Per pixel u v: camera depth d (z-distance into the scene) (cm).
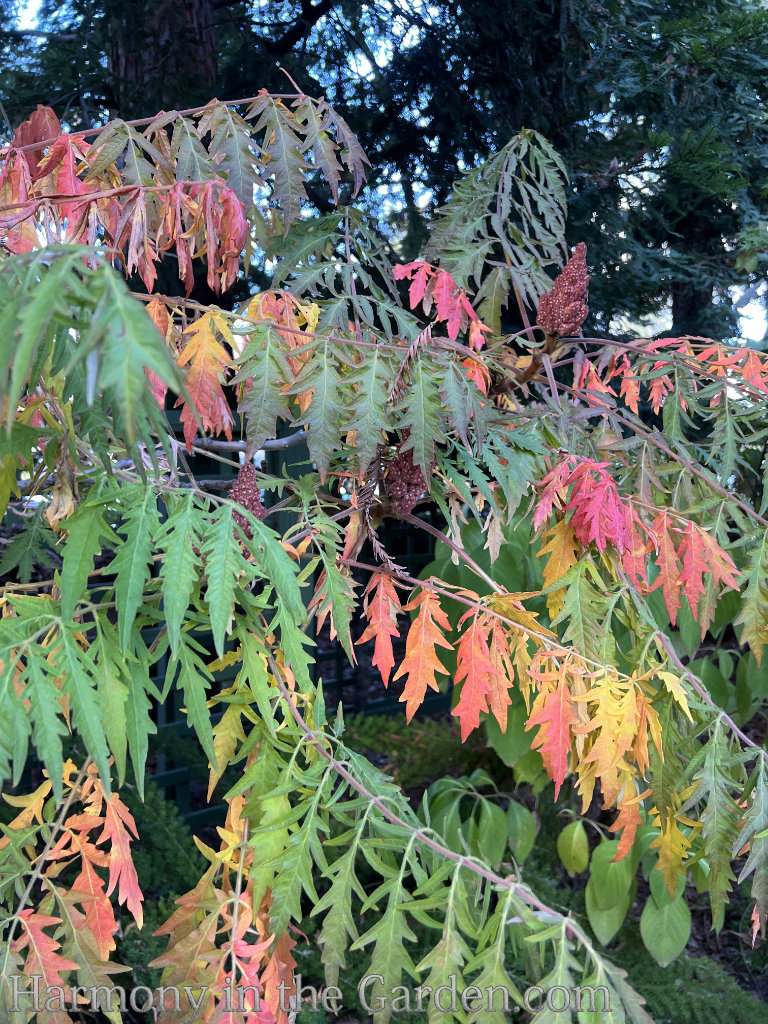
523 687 112
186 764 293
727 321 383
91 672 83
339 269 147
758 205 400
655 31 315
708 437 154
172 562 80
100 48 388
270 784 96
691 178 302
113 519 132
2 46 419
